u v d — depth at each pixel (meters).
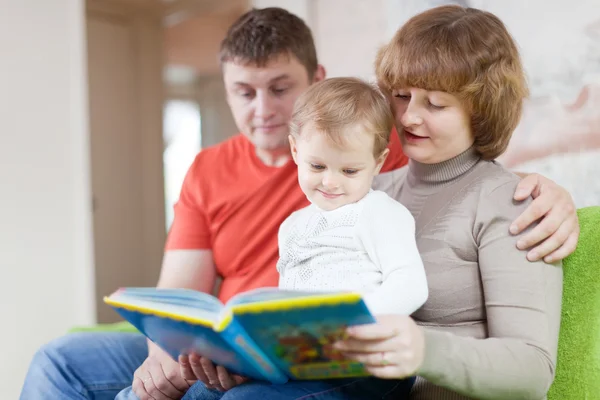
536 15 2.16
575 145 2.07
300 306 0.72
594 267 1.06
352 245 1.01
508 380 0.86
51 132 2.71
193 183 1.54
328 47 2.89
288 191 1.48
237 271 1.49
